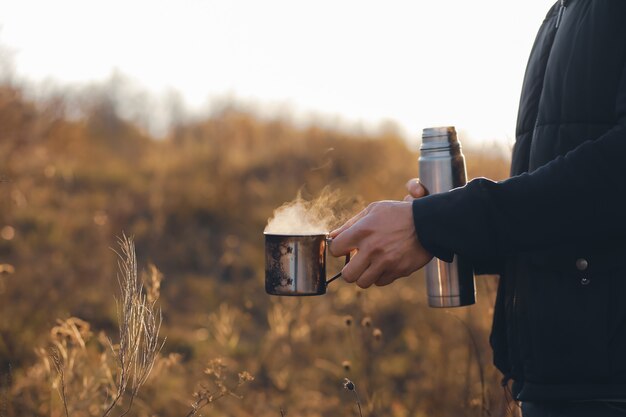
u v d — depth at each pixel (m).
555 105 1.63
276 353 4.40
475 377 3.60
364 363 4.04
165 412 3.46
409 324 4.86
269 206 7.60
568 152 1.50
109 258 5.68
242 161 9.02
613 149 1.43
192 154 9.34
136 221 6.95
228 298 5.55
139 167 9.08
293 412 3.80
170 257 6.26
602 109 1.56
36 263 5.13
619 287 1.53
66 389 2.85
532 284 1.63
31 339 3.81
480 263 1.94
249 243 6.80
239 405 3.73
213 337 4.79
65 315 4.28
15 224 6.26
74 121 9.49
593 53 1.57
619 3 1.56
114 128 11.66
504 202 1.48
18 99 7.35
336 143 9.59
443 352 3.90
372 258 1.59
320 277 1.75
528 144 1.78
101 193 7.68
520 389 1.78
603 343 1.53
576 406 1.58
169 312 5.19
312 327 4.56
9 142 7.00
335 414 3.79
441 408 3.54
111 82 12.84
